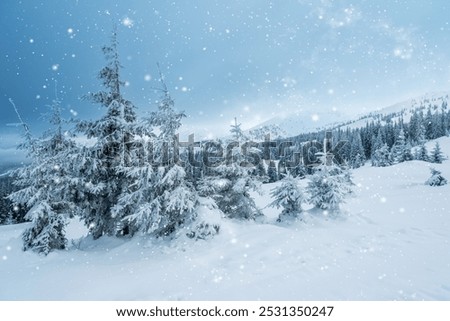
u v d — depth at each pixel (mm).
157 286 8578
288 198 16141
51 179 13695
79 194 14305
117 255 12055
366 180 41156
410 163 51844
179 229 12781
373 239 12555
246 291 7957
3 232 26734
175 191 12516
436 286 7688
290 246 11492
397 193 29547
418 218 17500
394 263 9555
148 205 12359
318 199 17125
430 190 29438
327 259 10195
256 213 17250
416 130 94188
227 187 15828
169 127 13203
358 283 8086
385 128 99750
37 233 13156
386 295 7316
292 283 8312
